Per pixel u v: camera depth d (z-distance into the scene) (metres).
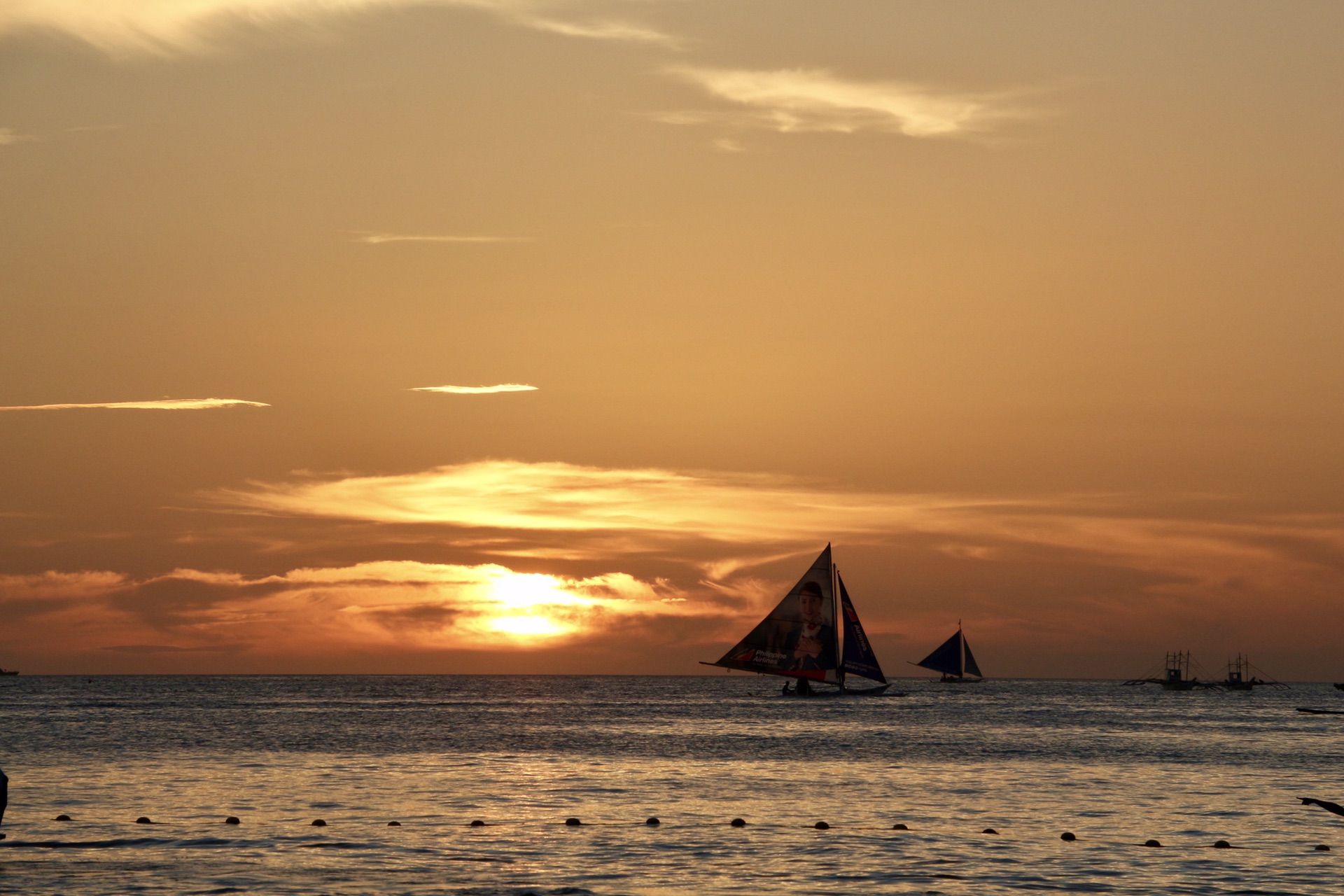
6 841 73.00
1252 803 98.81
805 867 67.06
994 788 110.12
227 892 58.19
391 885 60.72
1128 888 61.75
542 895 59.00
